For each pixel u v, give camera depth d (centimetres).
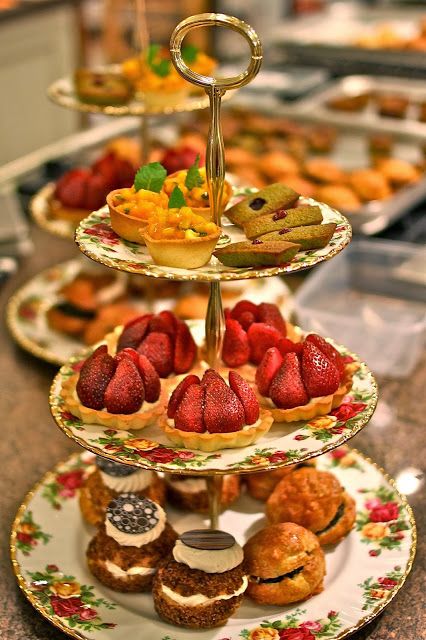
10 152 173
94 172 89
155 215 54
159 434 56
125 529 60
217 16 50
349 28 189
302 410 56
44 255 107
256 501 68
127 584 59
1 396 80
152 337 61
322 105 153
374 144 132
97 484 65
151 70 84
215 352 61
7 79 167
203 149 112
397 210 109
